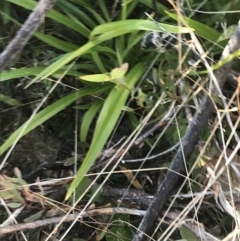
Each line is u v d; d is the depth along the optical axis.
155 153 0.79
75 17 0.76
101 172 0.67
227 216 0.74
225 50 0.63
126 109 0.69
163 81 0.71
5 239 0.80
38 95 0.81
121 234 0.76
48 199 0.69
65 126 0.83
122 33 0.65
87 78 0.59
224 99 0.65
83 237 0.81
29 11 0.81
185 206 0.72
